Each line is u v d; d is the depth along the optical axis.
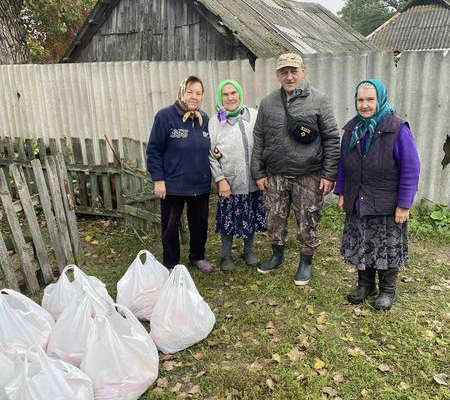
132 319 2.43
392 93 4.91
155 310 2.81
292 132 3.17
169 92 6.57
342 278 3.72
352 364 2.65
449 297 3.37
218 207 3.78
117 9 8.74
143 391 2.39
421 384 2.48
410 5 24.67
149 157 3.46
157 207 4.60
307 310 3.26
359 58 4.98
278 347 2.84
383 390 2.44
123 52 9.00
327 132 3.17
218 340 2.92
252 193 3.70
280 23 8.75
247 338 2.96
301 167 3.27
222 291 3.59
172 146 3.40
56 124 8.09
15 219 3.45
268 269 3.84
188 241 4.59
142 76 6.73
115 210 5.15
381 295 3.26
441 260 4.04
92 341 2.25
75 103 7.70
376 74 4.94
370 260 3.08
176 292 2.77
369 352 2.77
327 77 5.21
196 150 3.43
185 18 7.63
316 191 3.36
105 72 7.13
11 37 8.66
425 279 3.67
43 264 3.75
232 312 3.28
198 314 2.83
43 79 7.87
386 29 24.17
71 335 2.43
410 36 22.94
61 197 3.93
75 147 5.12
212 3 7.18
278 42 7.07
